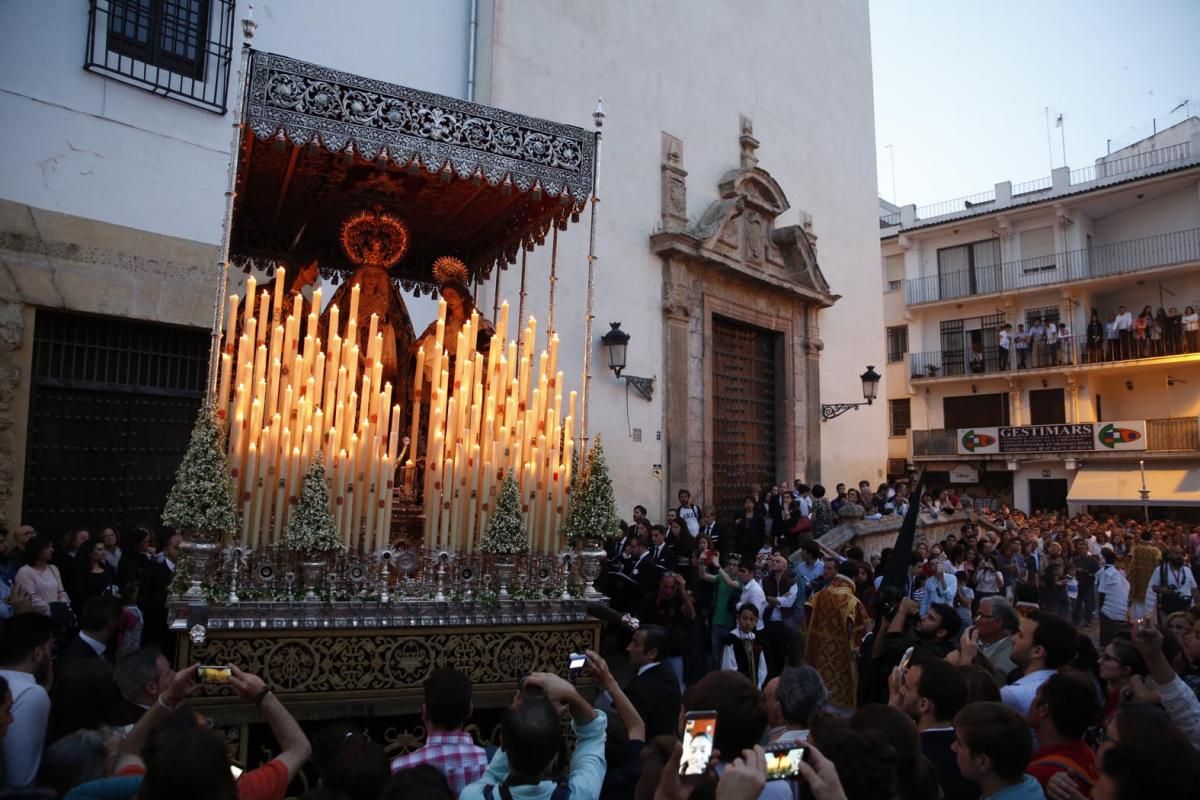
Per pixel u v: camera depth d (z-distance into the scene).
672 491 14.02
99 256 8.40
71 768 2.87
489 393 5.75
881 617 6.41
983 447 29.61
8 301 7.84
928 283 31.53
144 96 8.78
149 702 3.62
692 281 15.03
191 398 9.29
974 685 3.78
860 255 20.23
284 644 4.65
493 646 5.23
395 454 5.29
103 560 7.31
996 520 20.73
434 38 11.40
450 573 5.27
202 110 9.20
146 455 8.95
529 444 5.77
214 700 4.40
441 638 5.07
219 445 4.66
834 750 2.51
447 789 2.29
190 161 9.09
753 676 8.10
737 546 13.76
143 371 8.95
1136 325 27.31
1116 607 12.14
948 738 3.51
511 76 12.01
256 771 2.91
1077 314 28.66
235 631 4.51
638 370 13.76
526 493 5.67
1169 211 27.53
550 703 2.91
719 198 16.03
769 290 16.88
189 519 4.46
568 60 13.04
